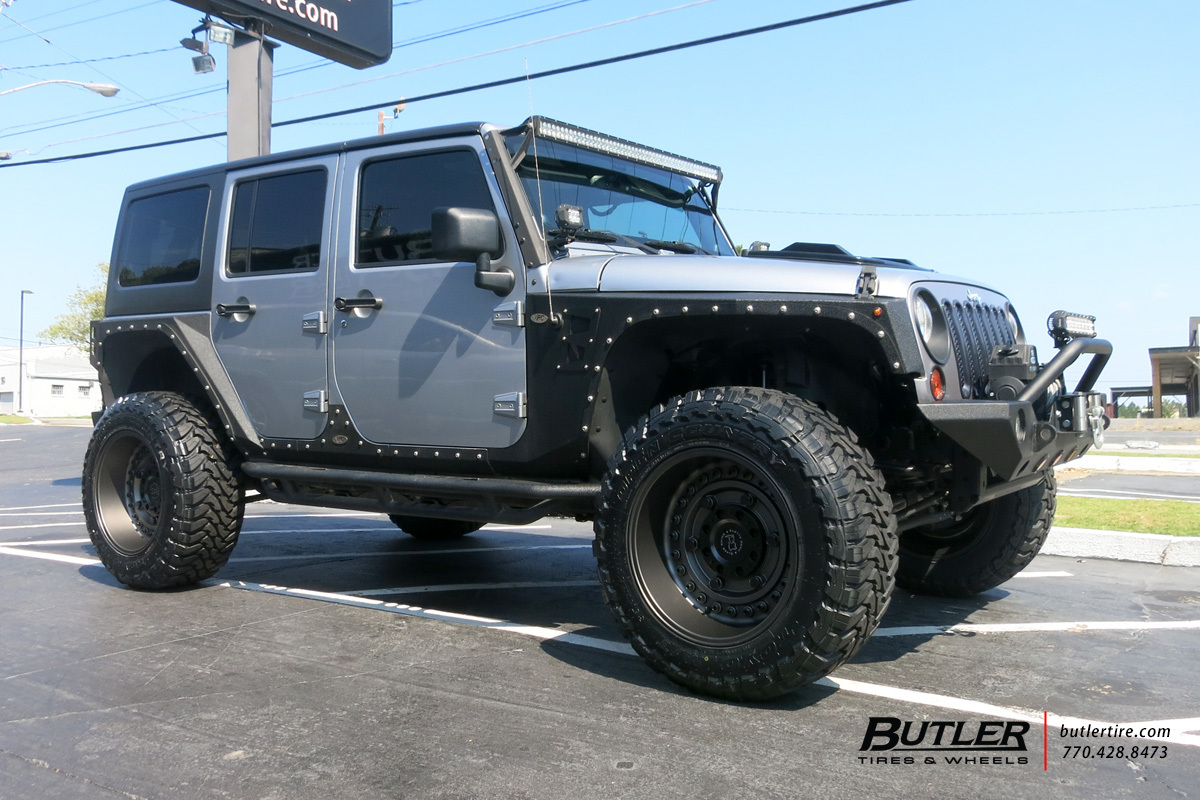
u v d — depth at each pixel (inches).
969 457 127.3
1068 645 142.3
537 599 174.9
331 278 158.6
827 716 108.8
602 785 89.0
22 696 116.4
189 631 148.1
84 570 202.1
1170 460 468.8
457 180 146.2
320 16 492.4
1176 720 108.7
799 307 114.5
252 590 181.6
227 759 96.0
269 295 166.7
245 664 129.6
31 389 2600.9
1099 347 129.0
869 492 107.0
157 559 171.6
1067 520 252.2
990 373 124.0
